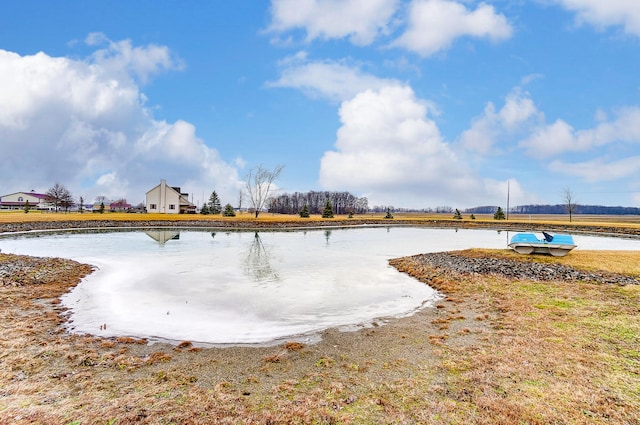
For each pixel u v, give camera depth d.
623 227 46.91
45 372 5.64
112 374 5.66
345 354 6.61
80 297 10.84
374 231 48.00
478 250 20.66
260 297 11.30
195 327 8.32
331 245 28.44
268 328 8.32
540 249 18.08
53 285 12.08
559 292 10.91
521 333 7.36
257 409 4.59
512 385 5.11
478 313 9.22
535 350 6.40
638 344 6.61
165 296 11.24
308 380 5.49
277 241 31.28
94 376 5.55
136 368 5.92
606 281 12.14
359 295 11.71
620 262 15.68
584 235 44.88
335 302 10.80
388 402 4.74
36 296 10.60
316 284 13.38
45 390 5.02
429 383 5.28
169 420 4.30
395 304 10.59
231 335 7.79
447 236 40.44
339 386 5.25
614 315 8.47
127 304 10.23
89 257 19.39
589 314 8.59
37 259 16.33
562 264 15.30
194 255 20.84
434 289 12.63
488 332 7.58
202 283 13.22
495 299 10.45
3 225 35.28
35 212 61.66
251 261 18.91
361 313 9.62
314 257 20.98
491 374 5.48
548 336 7.13
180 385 5.29
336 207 122.50
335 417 4.39
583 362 5.83
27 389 5.03
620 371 5.48
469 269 15.07
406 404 4.68
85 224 43.16
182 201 71.62
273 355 6.59
